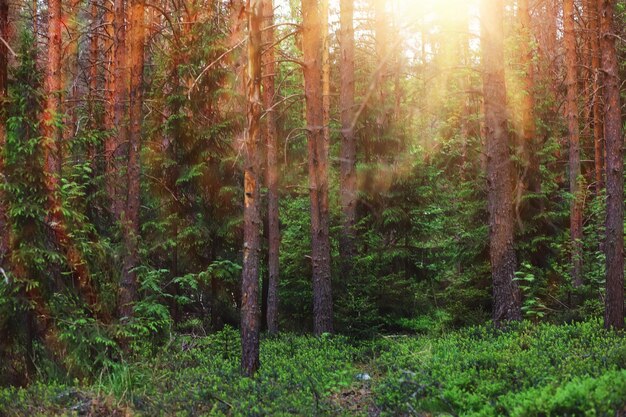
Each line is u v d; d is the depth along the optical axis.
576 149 18.89
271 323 16.95
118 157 16.12
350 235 17.52
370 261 17.03
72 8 18.89
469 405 7.43
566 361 8.74
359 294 16.50
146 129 18.34
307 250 17.44
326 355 12.45
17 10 12.93
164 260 17.44
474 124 17.58
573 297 14.98
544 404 6.09
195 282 14.29
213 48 17.09
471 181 17.17
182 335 14.29
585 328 11.81
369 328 15.85
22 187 9.53
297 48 21.95
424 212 18.41
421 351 11.32
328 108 19.75
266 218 19.70
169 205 17.25
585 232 19.02
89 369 9.62
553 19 24.00
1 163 9.74
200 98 17.31
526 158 15.77
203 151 17.19
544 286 15.45
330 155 19.95
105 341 9.75
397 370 9.98
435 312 17.02
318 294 15.50
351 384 9.55
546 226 16.66
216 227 17.69
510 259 13.61
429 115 18.17
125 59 16.91
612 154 12.17
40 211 9.58
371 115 17.94
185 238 17.06
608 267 11.96
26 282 9.68
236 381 9.62
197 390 8.77
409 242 19.38
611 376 6.66
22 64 9.75
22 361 9.69
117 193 15.26
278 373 10.15
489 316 15.54
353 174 17.86
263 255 19.23
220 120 17.70
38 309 9.77
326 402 8.41
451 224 18.69
